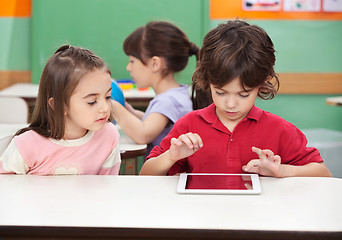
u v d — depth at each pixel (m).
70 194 1.05
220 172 1.35
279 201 1.00
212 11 3.58
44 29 3.52
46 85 1.23
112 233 0.86
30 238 0.87
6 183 1.12
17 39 3.59
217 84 1.21
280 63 3.65
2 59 3.59
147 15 3.53
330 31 3.63
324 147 3.36
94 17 3.53
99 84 1.20
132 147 1.78
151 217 0.92
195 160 1.36
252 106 1.35
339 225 0.88
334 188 1.08
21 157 1.24
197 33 3.52
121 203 0.99
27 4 3.56
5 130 1.69
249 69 1.19
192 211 0.94
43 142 1.26
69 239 0.87
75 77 1.18
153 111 1.90
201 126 1.37
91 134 1.31
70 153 1.28
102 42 3.55
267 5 3.57
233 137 1.34
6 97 2.05
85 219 0.91
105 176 1.18
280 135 1.34
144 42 2.02
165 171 1.31
